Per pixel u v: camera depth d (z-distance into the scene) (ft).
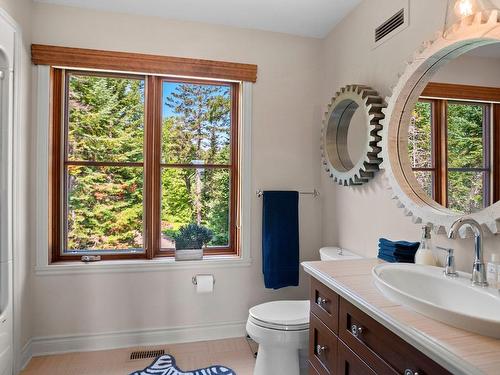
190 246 8.25
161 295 8.04
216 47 8.35
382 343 3.42
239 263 8.46
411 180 5.31
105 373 6.76
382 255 5.61
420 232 5.34
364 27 7.07
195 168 8.62
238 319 8.50
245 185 8.49
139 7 7.61
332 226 8.39
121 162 8.20
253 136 8.56
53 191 7.80
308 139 8.93
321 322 4.88
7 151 6.32
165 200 8.46
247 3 7.38
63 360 7.21
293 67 8.86
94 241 8.09
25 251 7.06
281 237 8.32
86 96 8.00
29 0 7.22
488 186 4.04
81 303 7.64
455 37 4.37
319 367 4.91
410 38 5.65
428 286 4.23
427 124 5.02
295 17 7.97
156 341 8.01
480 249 3.75
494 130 4.00
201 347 7.91
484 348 2.59
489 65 4.06
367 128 6.32
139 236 8.30
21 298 6.85
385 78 6.33
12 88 6.46
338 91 7.86
